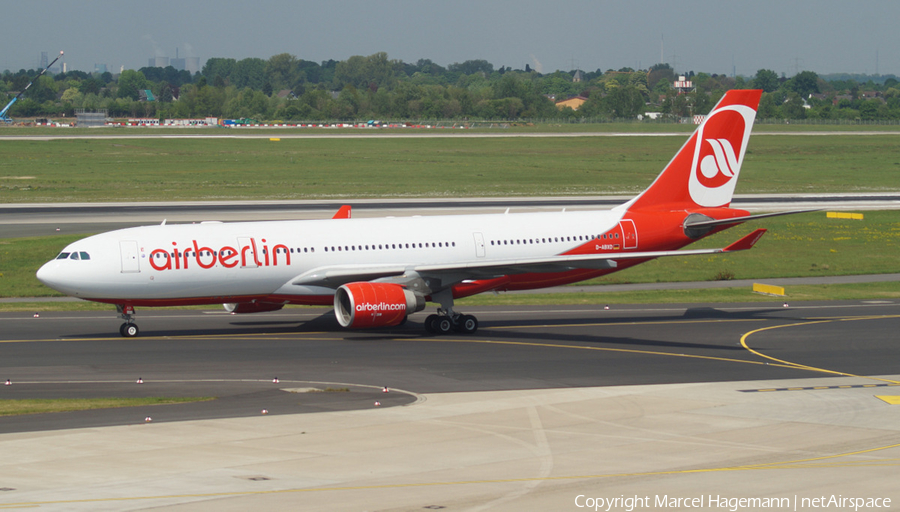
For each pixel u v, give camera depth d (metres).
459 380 118.88
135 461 77.31
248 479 71.62
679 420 94.56
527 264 157.12
